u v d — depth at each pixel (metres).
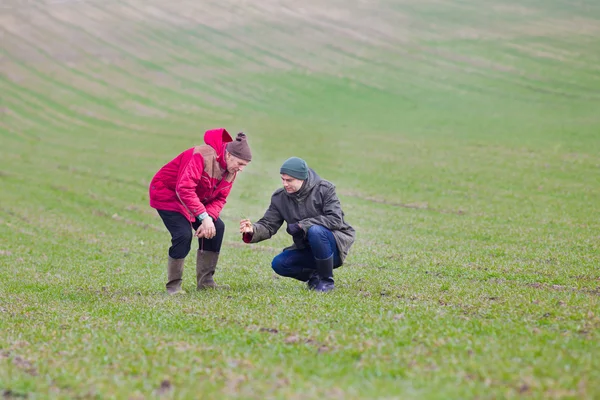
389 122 55.03
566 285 11.78
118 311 9.86
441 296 10.50
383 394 5.47
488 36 78.00
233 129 53.44
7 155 45.62
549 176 32.72
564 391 5.39
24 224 24.22
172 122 57.91
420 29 80.94
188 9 87.19
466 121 53.59
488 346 6.91
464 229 20.78
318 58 74.75
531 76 66.38
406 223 22.66
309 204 11.07
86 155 45.25
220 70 72.56
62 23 82.75
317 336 7.60
